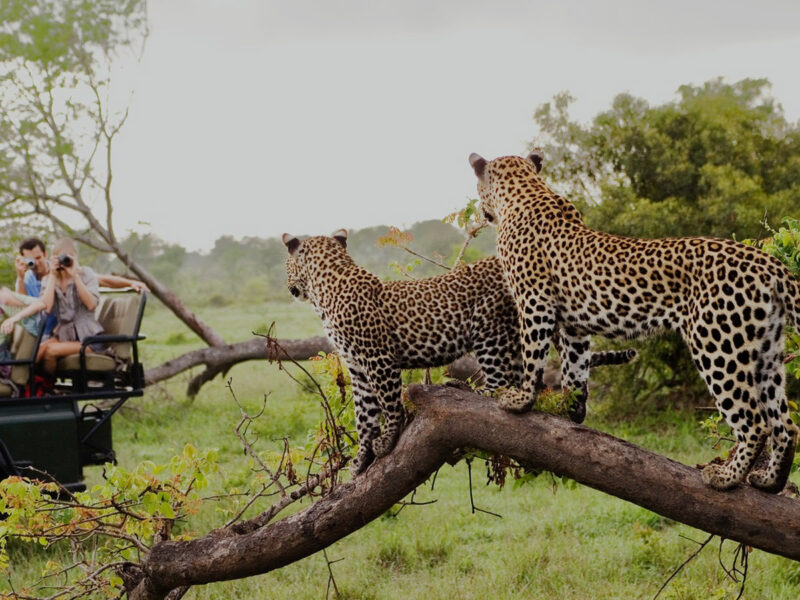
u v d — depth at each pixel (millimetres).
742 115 15984
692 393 14820
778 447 4543
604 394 15273
